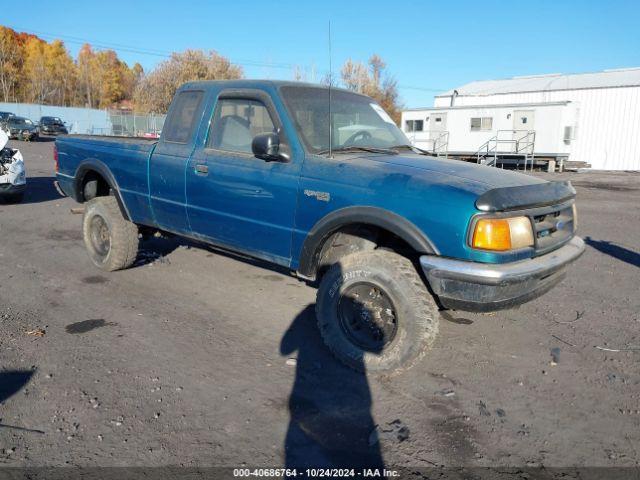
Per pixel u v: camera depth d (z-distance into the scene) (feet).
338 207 11.78
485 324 15.21
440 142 89.35
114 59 261.85
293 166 12.76
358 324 12.05
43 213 31.94
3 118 111.65
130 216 17.78
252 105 13.99
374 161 12.47
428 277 10.70
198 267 20.39
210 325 14.76
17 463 8.68
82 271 19.56
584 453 9.37
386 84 133.39
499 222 10.27
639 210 41.11
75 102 247.09
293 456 9.08
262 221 13.41
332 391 11.27
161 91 151.12
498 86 114.11
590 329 15.02
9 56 238.89
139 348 13.15
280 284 18.60
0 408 10.27
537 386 11.70
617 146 93.30
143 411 10.29
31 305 15.97
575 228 13.06
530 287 10.82
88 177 19.80
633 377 12.20
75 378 11.53
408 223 10.78
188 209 15.30
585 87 95.35
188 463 8.81
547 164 81.66
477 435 9.81
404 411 10.57
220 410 10.42
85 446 9.18
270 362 12.57
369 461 9.01
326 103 14.24
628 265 22.63
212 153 14.61
